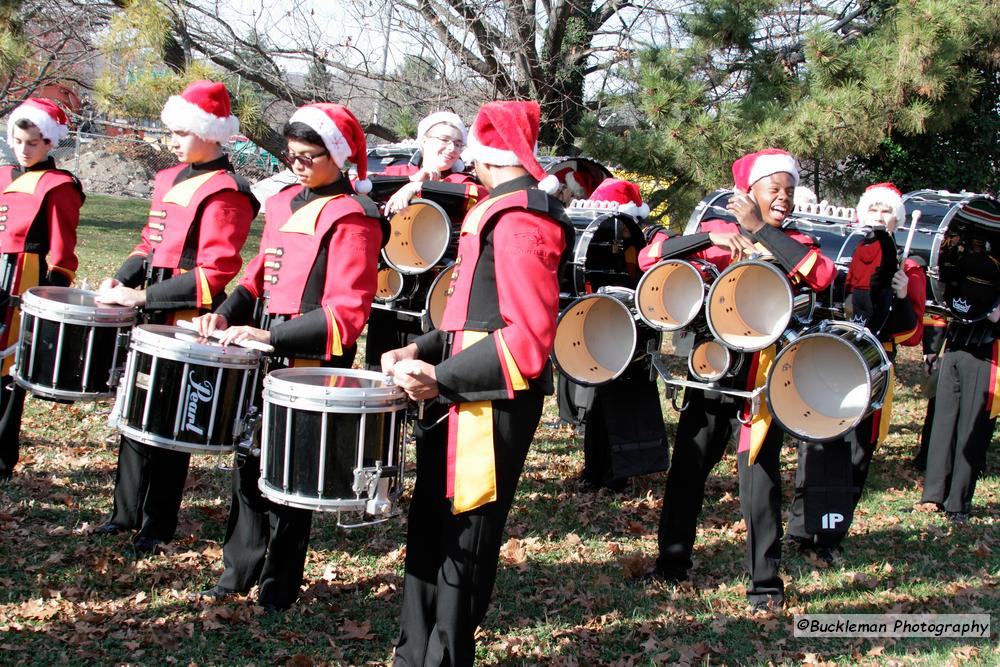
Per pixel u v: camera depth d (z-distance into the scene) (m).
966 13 8.67
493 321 3.12
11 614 3.80
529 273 3.02
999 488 6.84
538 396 3.19
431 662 3.22
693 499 4.59
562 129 11.37
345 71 11.63
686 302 4.38
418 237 5.14
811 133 8.52
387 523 5.15
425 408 3.39
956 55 8.68
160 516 4.52
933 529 5.79
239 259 4.29
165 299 4.12
